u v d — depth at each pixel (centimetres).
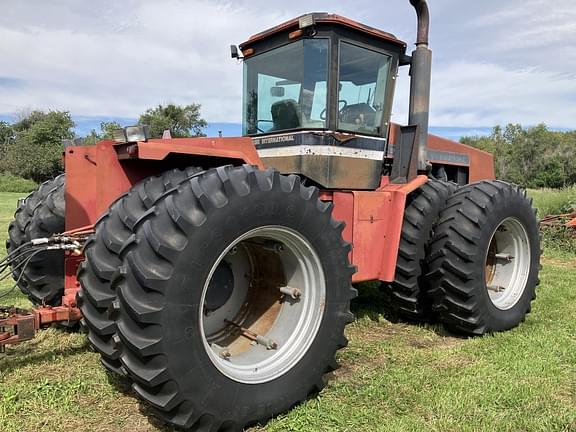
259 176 259
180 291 227
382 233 396
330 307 286
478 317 394
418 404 282
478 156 602
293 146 374
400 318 455
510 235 440
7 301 475
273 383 262
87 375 313
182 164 305
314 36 360
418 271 415
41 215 388
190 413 234
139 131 267
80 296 264
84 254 272
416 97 425
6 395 281
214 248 238
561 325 432
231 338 297
